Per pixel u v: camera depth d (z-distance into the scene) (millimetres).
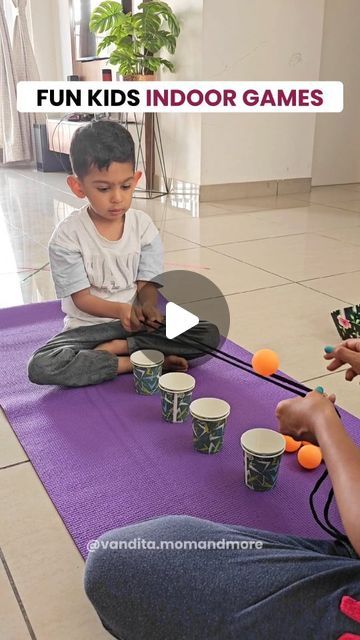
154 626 632
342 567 638
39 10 5574
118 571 659
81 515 972
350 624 577
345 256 2562
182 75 3811
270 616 601
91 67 5074
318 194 4289
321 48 4168
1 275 2252
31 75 5441
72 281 1414
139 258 1503
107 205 1343
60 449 1147
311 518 979
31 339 1654
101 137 1303
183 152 3949
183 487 1046
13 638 765
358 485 625
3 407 1294
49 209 3535
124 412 1285
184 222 3250
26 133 5535
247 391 1381
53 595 830
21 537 931
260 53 3805
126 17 3658
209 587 633
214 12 3570
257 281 2199
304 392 1137
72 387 1381
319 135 4570
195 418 1113
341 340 1677
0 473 1081
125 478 1065
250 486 1041
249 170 4039
